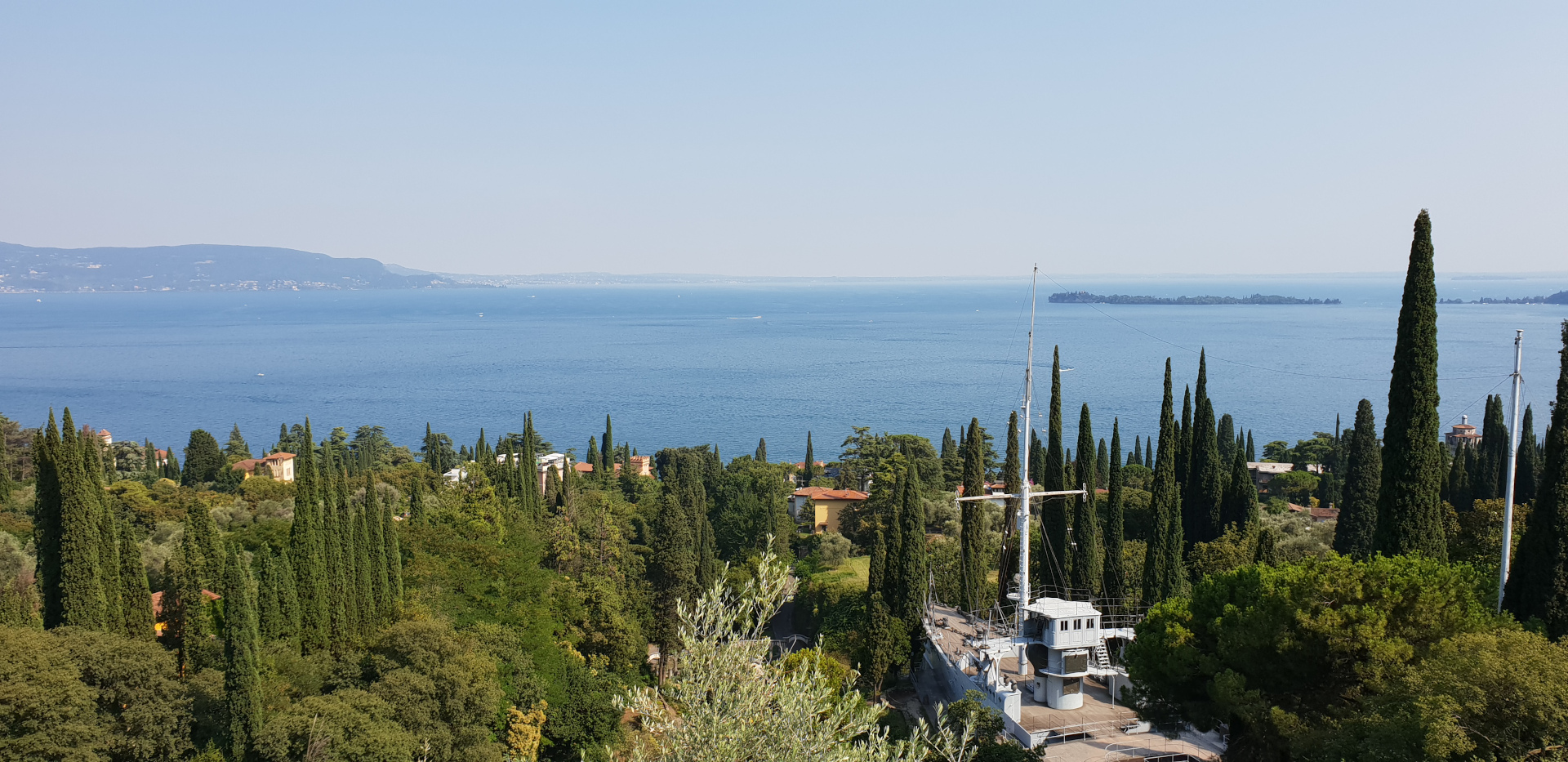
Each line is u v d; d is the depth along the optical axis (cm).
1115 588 7375
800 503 14438
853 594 8881
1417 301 5103
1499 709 2975
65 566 5966
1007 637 6644
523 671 6825
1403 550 5088
